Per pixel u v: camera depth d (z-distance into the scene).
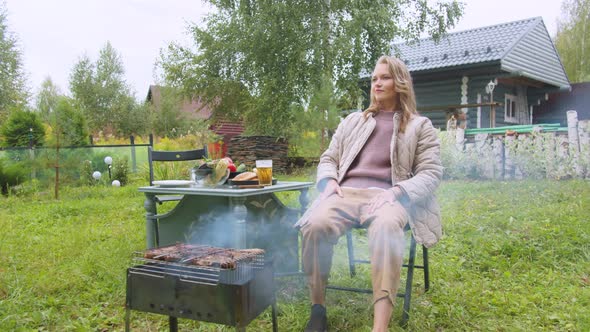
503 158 7.89
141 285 1.92
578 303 2.57
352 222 2.34
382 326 1.95
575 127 7.04
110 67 35.28
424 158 2.46
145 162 10.91
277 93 11.94
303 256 2.26
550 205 4.97
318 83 11.19
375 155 2.54
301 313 2.53
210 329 2.38
